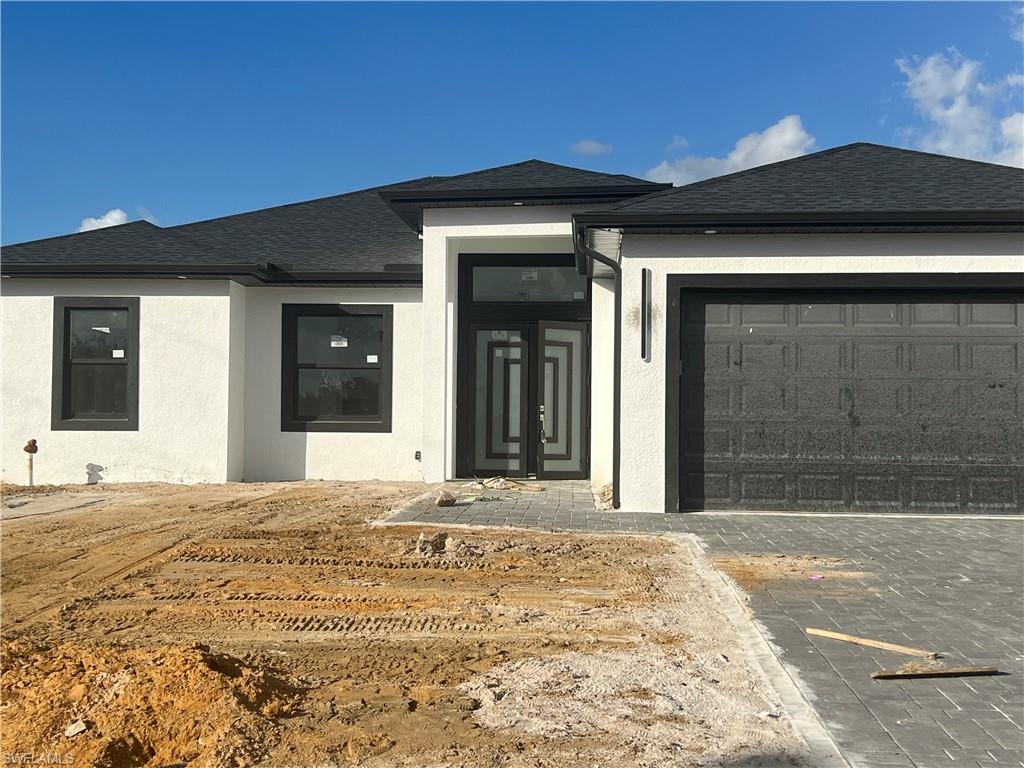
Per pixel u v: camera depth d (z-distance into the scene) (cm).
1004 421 1041
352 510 1088
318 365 1477
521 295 1452
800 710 425
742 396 1070
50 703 419
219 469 1388
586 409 1441
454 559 779
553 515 1033
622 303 1065
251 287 1470
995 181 1085
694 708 430
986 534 912
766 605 623
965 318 1048
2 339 1403
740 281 1053
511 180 1368
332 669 489
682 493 1068
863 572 729
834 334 1060
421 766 365
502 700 439
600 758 372
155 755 384
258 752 376
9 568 757
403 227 1716
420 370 1450
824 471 1058
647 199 1080
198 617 602
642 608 623
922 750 378
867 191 1066
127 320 1410
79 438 1397
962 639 541
